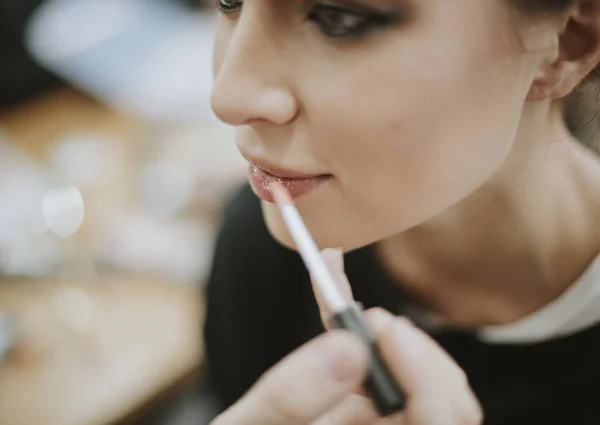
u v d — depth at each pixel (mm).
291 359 330
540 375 522
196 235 814
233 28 392
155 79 1049
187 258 788
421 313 562
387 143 370
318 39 359
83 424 634
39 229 815
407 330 338
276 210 401
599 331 493
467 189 400
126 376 676
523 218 480
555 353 510
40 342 707
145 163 926
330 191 390
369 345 325
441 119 369
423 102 363
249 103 367
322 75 362
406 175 380
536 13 367
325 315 344
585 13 379
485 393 545
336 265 357
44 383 670
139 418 679
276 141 381
